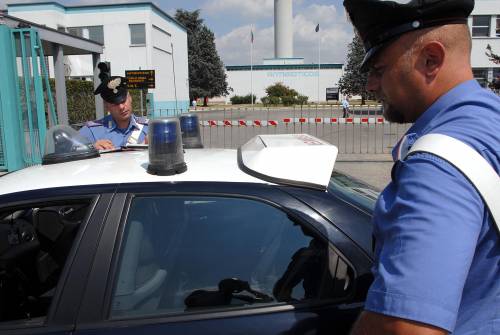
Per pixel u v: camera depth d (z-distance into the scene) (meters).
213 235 1.83
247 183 1.85
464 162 0.96
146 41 32.78
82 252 1.71
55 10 31.41
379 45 1.14
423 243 0.92
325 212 1.76
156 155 1.89
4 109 8.24
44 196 1.84
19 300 2.11
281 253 1.77
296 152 1.99
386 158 10.68
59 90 11.28
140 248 1.79
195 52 57.44
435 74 1.09
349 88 42.50
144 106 23.64
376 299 0.97
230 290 1.77
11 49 8.21
